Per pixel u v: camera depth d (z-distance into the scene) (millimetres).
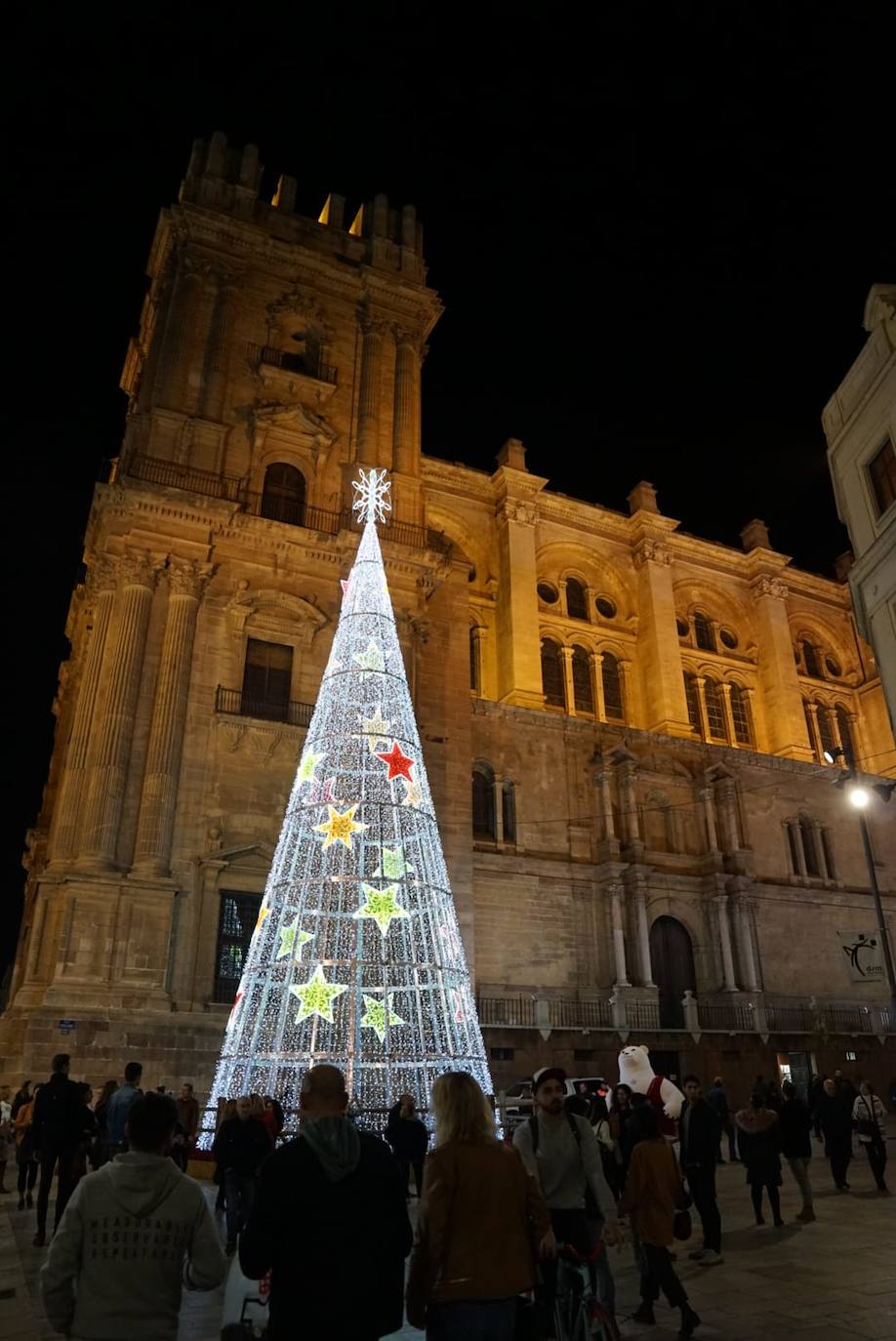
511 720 39812
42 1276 4531
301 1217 4445
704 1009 38031
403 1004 25062
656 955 38281
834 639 56969
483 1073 22031
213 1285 4680
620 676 49438
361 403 38531
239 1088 20047
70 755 28984
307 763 24109
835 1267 11172
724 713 51156
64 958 25484
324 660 32938
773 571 54812
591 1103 13766
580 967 36406
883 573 22391
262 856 29234
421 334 41781
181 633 30578
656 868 39531
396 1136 15562
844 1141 17703
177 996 26516
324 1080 5020
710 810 41344
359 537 34000
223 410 35312
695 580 53344
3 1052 24969
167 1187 4727
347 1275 4352
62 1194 12906
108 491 31156
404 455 38438
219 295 37281
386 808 25203
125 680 29281
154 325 37719
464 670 36500
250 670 31953
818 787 45656
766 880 41781
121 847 27734
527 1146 7363
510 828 38094
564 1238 7023
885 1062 37500
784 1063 35938
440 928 23000
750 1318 9031
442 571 36219
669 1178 8992
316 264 39906
